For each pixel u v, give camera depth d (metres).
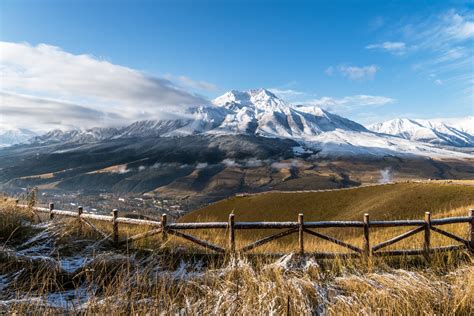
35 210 10.27
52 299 5.41
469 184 52.84
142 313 4.79
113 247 8.64
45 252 7.12
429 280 6.76
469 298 5.92
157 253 7.69
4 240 7.27
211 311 5.13
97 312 4.71
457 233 10.62
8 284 5.60
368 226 8.84
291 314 5.22
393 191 60.41
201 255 8.28
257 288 6.13
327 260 8.46
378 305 5.62
